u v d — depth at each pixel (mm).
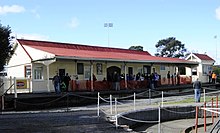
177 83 47688
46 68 33875
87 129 16391
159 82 43625
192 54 55281
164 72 48094
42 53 33031
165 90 40594
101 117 20359
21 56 34656
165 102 30938
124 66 39062
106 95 33094
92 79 34531
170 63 45312
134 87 38938
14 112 23328
